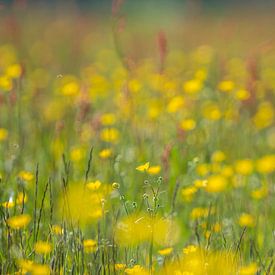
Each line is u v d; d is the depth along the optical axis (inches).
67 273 287.9
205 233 327.9
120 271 290.4
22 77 498.9
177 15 1594.5
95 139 461.4
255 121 535.8
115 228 311.4
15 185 385.7
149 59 771.4
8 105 510.0
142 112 570.3
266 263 315.6
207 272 287.9
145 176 407.8
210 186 377.4
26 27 1178.0
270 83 671.8
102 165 421.4
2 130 460.4
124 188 385.1
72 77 687.7
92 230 335.9
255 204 399.2
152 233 299.6
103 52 893.8
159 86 569.6
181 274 283.1
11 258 291.1
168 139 488.1
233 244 317.4
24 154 452.8
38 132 485.4
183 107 545.6
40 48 951.0
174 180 414.9
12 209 346.9
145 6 1750.7
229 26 968.3
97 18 1454.2
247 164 427.2
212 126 517.0
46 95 671.8
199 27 1258.0
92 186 328.2
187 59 842.2
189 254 304.2
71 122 506.9
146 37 1158.3
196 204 389.1
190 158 453.1
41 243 288.0
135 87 544.7
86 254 302.5
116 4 535.5
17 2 834.2
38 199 371.6
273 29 1133.1
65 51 976.3
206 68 722.8
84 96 504.1
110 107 577.6
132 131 504.4
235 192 413.7
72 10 1397.6
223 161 476.7
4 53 812.0
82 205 325.1
